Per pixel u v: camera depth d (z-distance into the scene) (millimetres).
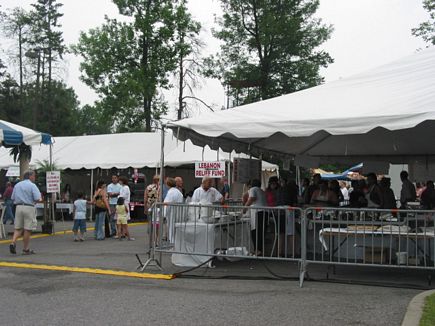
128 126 35125
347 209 8062
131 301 6914
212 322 5852
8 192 19484
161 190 10281
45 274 8992
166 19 33344
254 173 14883
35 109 53906
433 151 16875
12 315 6191
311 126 8250
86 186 25953
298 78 36438
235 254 9148
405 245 8250
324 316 6074
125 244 13734
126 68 34406
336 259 8953
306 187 16297
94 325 5746
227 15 36406
